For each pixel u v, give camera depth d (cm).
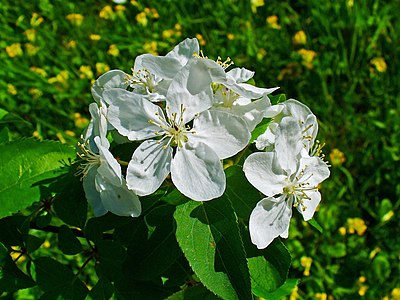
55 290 12
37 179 12
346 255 28
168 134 11
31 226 14
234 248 10
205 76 11
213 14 38
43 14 40
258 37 37
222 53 35
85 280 25
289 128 11
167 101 11
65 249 12
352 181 30
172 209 11
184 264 12
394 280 27
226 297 10
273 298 12
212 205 11
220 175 11
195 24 38
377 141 31
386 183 30
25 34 38
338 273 28
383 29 36
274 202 11
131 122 11
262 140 12
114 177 11
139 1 40
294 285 13
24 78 35
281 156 11
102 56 36
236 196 11
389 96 33
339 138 32
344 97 33
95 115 12
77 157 13
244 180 11
